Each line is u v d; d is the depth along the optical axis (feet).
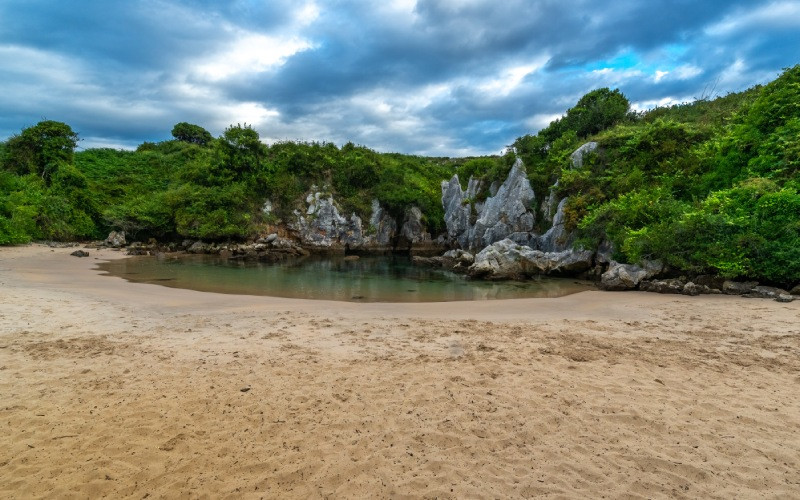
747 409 18.99
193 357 25.73
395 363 25.07
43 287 50.08
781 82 63.62
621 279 57.31
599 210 74.79
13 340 28.45
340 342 29.68
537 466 14.82
